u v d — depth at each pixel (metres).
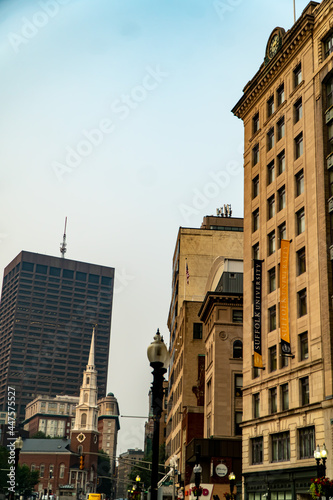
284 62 51.06
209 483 59.78
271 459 45.97
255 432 48.91
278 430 45.00
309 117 45.69
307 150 45.41
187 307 82.88
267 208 51.72
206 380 71.88
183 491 69.19
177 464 84.44
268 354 48.06
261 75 54.84
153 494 18.08
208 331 71.12
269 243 50.78
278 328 46.78
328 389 38.78
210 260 97.38
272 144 52.94
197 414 74.44
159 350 18.80
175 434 92.50
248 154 57.62
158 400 18.64
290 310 45.03
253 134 57.19
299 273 44.88
